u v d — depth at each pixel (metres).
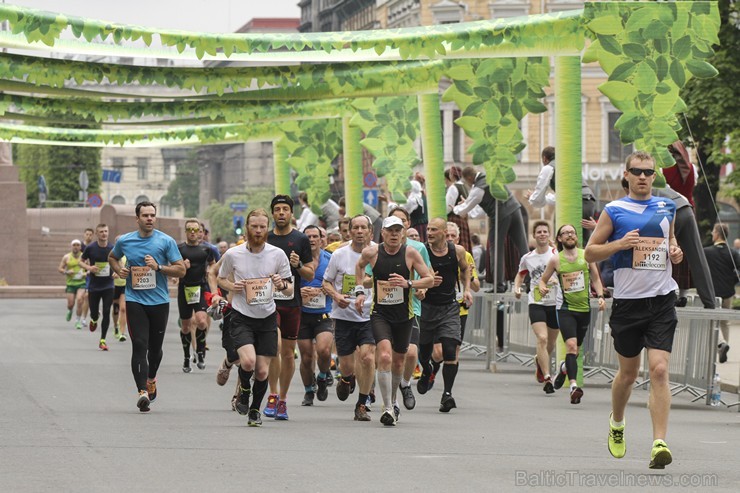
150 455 20.50
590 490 17.45
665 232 20.05
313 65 42.75
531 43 35.56
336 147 61.22
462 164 144.88
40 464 19.20
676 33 34.53
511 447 22.59
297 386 35.97
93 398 30.53
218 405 29.92
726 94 69.75
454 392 35.44
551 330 36.72
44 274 124.06
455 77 41.22
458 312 30.45
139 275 28.12
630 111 34.62
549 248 36.41
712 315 32.03
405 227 31.80
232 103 48.81
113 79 40.41
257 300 25.58
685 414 30.47
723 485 18.17
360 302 26.83
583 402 32.94
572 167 37.03
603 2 34.59
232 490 17.06
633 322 19.92
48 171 185.62
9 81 41.19
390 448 22.19
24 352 46.16
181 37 37.19
